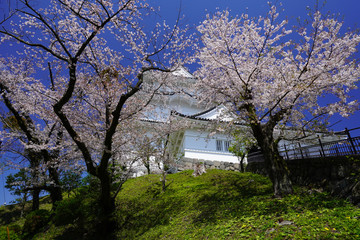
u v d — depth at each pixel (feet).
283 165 27.27
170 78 34.53
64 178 45.09
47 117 34.22
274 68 28.14
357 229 14.65
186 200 35.65
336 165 26.35
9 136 41.88
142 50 31.01
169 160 40.83
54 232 35.86
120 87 31.55
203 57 30.86
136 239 28.60
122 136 36.29
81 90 33.30
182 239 22.38
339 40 25.70
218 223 23.24
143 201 40.70
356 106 25.77
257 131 30.07
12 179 58.18
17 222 61.00
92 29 30.66
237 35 29.40
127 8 26.05
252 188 35.01
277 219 19.51
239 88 31.30
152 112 39.58
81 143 28.86
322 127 29.30
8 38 25.35
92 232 33.01
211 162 61.36
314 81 26.37
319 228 16.05
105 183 32.37
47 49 25.40
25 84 30.73
